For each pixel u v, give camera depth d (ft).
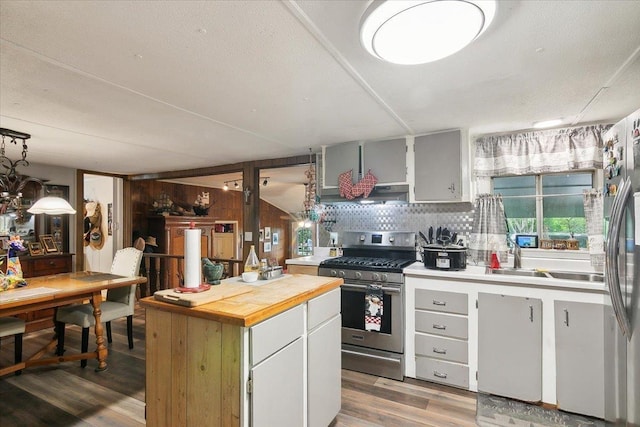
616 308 5.51
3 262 10.02
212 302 5.46
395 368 9.29
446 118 8.91
